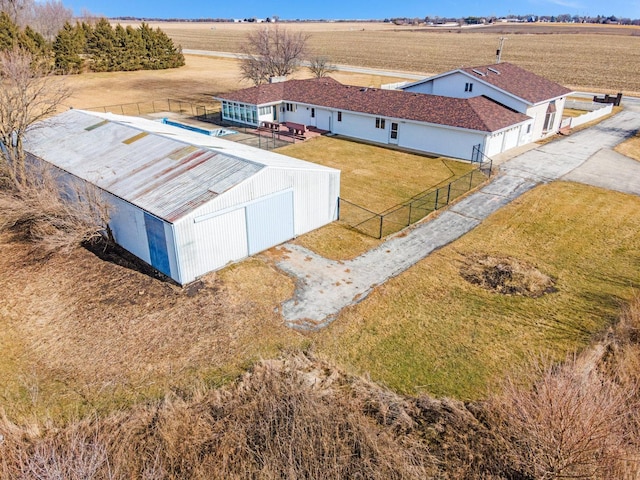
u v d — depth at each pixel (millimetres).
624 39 118500
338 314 14312
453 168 28266
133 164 19594
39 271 16594
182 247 15062
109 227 18312
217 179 16859
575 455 8664
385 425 10281
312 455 9281
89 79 60844
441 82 36312
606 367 12016
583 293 15484
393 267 17109
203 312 14266
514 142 32125
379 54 96000
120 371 11945
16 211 18953
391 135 33500
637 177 26422
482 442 9812
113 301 14812
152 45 70812
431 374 11953
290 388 11062
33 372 11984
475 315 14328
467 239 19297
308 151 32031
